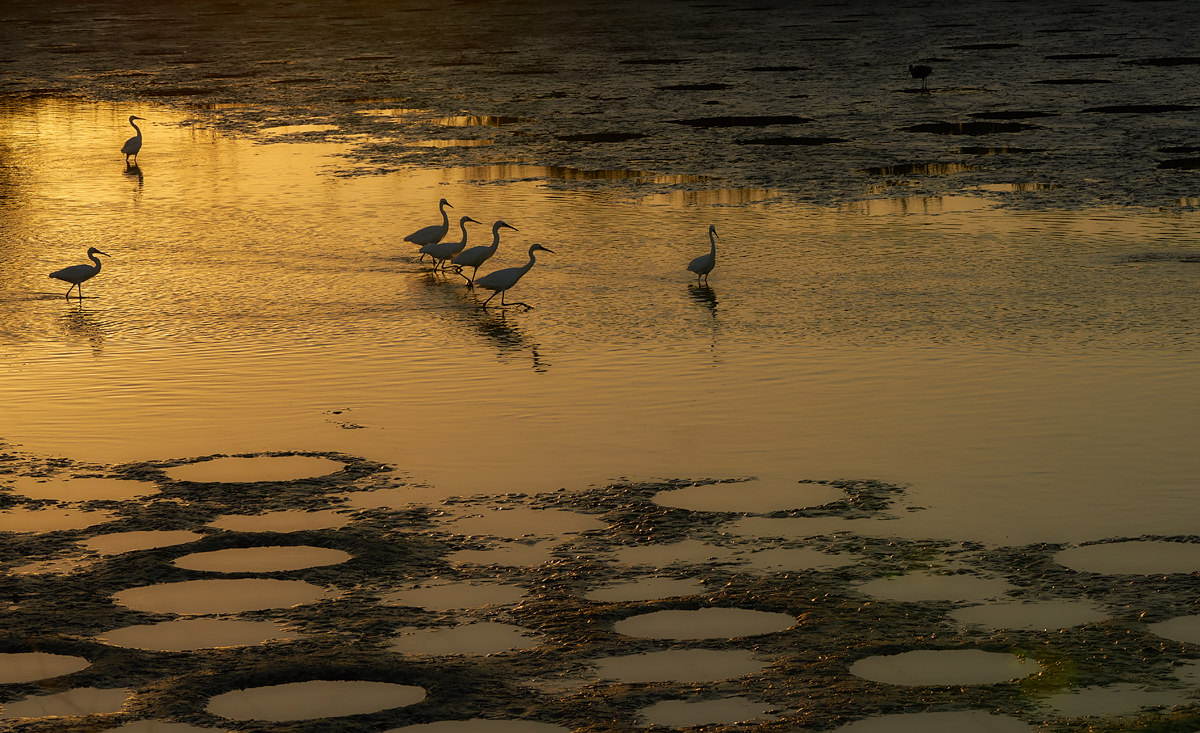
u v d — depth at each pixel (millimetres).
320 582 11531
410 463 14352
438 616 10859
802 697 9469
